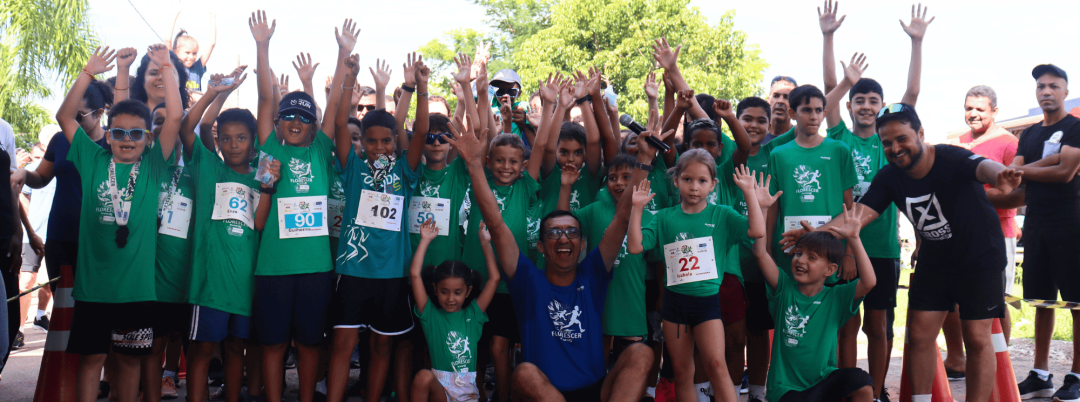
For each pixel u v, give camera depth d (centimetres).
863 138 489
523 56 2256
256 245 411
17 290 451
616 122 522
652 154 420
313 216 409
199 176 409
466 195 470
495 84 560
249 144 411
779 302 399
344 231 419
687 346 394
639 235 387
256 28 409
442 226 438
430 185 443
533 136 534
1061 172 455
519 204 445
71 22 1277
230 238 400
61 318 399
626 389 364
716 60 2164
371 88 632
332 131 432
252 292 404
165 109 415
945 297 394
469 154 384
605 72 2083
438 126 441
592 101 467
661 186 460
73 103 396
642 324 424
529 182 450
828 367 386
